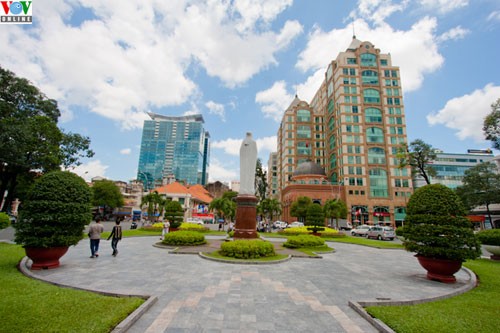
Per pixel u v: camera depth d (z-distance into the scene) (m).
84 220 8.90
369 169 61.44
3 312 4.73
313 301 6.25
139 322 4.84
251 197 15.22
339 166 64.38
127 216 72.00
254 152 16.06
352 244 22.11
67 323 4.41
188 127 143.75
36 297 5.58
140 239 20.17
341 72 65.88
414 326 4.72
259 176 38.31
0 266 8.70
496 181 38.59
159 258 11.40
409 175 61.34
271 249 11.98
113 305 5.26
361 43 68.88
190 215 56.06
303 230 28.36
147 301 5.60
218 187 104.88
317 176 61.69
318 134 78.19
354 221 57.00
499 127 18.53
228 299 6.18
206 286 7.18
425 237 8.59
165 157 139.00
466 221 8.48
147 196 38.78
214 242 17.62
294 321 5.08
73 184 8.95
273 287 7.29
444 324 4.84
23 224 8.22
